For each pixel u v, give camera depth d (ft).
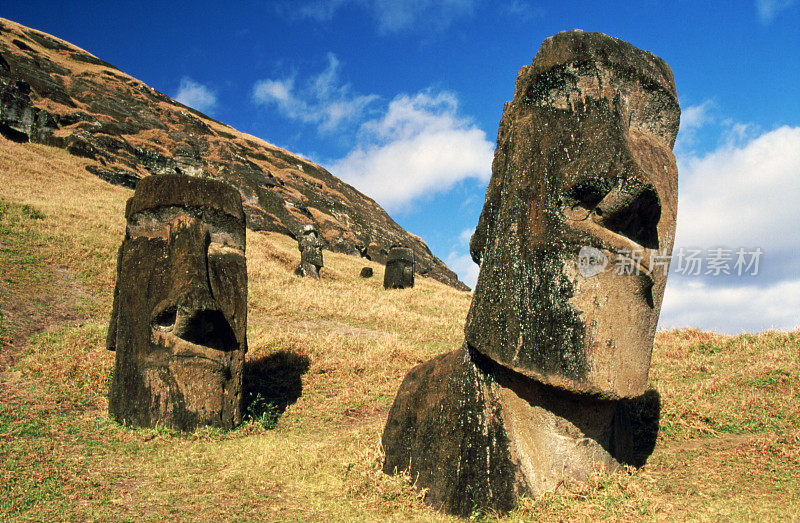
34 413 24.53
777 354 31.17
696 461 19.74
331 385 32.96
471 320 18.80
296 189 220.84
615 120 17.46
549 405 17.87
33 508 16.34
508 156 19.17
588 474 17.99
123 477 19.16
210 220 27.12
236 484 18.72
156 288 25.58
